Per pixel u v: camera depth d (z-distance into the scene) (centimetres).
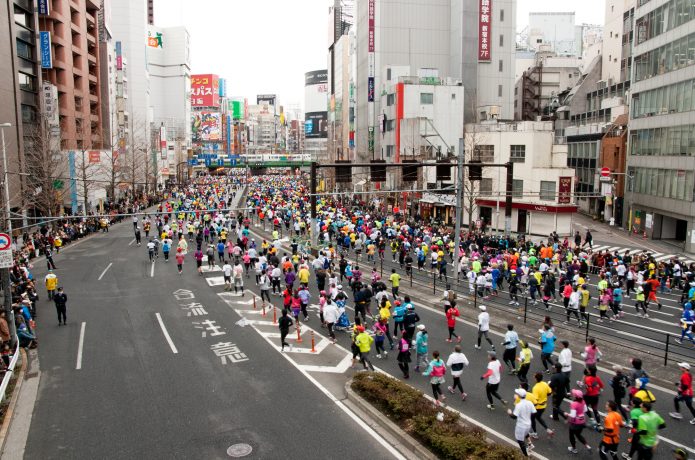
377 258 3888
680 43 4491
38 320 2362
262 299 2548
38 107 6150
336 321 2130
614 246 4703
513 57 8588
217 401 1510
